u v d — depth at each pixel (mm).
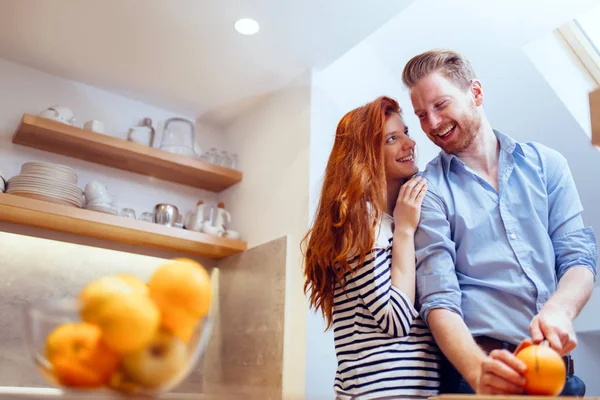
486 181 1294
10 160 2633
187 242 2768
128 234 2672
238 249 2854
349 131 1349
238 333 2764
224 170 2990
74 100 2863
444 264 1179
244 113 3172
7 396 689
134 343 497
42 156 2717
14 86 2719
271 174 2818
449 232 1245
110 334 494
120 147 2686
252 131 3068
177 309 527
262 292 2660
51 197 2420
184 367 528
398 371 1090
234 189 3090
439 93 1327
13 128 2670
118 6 2312
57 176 2463
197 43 2553
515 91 2775
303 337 2336
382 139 1296
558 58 2637
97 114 2914
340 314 1214
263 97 2998
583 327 3000
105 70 2793
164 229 2656
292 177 2666
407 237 1222
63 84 2852
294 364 2348
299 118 2719
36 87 2773
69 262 2664
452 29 2750
